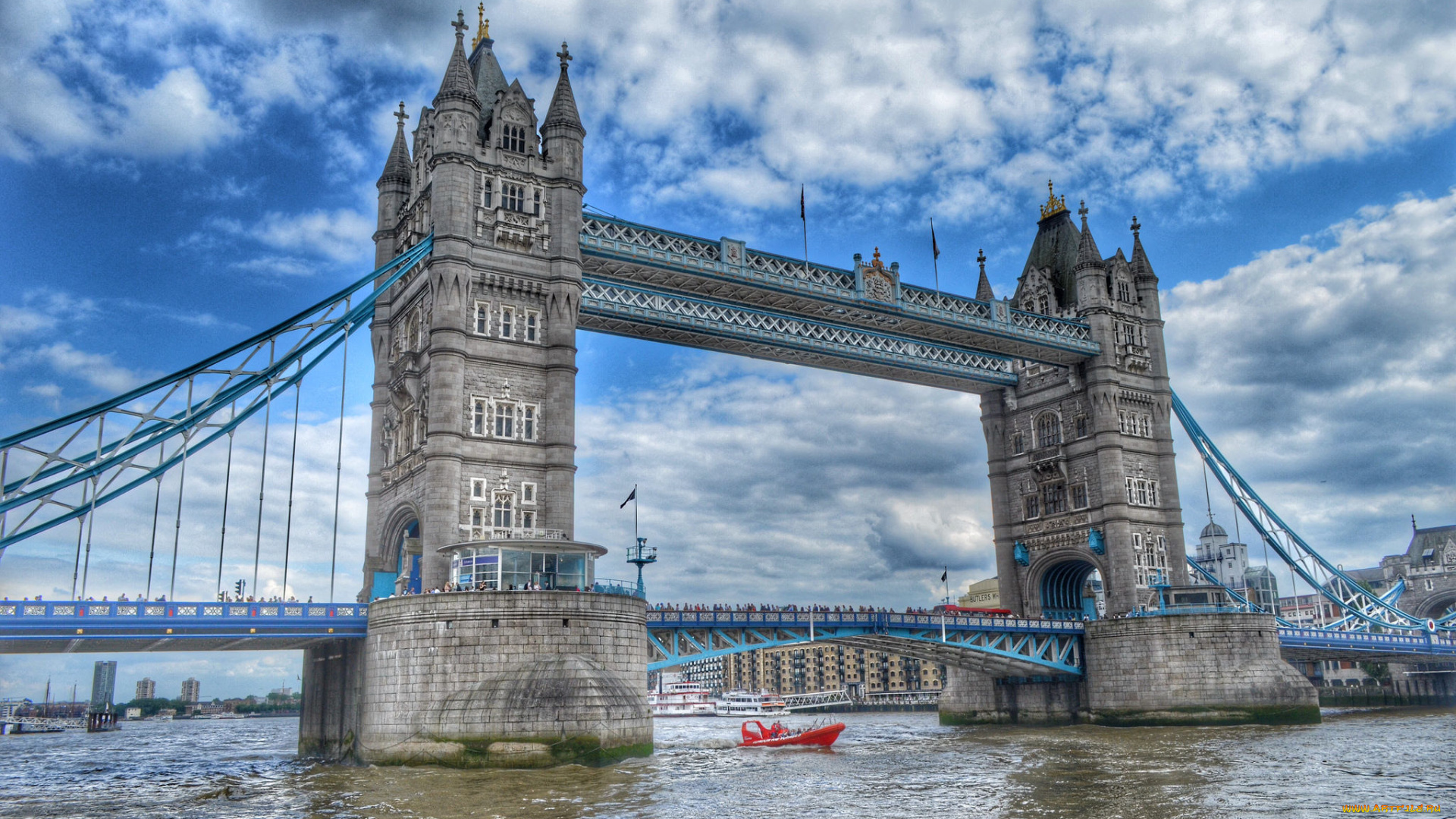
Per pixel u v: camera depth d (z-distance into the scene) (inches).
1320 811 1619.1
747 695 7637.8
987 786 1977.1
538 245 2790.4
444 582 2488.9
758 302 3420.3
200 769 2842.0
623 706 2249.0
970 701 4333.2
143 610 2237.9
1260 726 3481.8
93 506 2342.5
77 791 2235.5
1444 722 3644.2
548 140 2891.2
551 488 2664.9
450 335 2600.9
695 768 2373.3
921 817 1617.9
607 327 3228.3
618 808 1696.6
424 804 1745.8
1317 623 5324.8
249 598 2512.3
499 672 2228.1
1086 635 3870.6
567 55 2997.0
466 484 2578.7
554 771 2097.7
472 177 2723.9
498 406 2667.3
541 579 2421.3
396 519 2844.5
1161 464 4131.4
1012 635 3742.6
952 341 3937.0
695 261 3154.5
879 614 3410.4
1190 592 3752.5
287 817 1647.4
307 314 2610.7
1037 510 4242.1
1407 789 1847.9
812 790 1940.2
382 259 3122.5
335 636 2454.5
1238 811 1627.7
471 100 2763.3
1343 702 5851.4
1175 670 3627.0
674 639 3036.4
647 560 2669.8
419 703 2244.1
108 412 2396.7
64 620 2158.0
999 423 4421.8
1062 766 2303.2
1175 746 2746.1
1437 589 6373.0
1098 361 4057.6
